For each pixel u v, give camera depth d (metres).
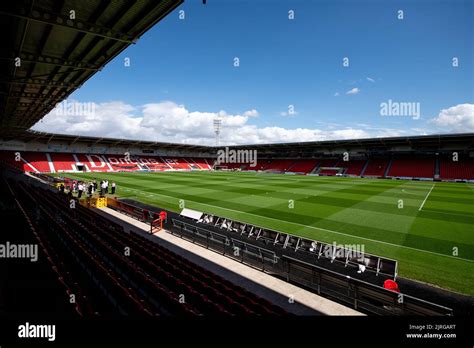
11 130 36.88
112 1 8.82
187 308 4.62
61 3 8.80
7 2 8.07
